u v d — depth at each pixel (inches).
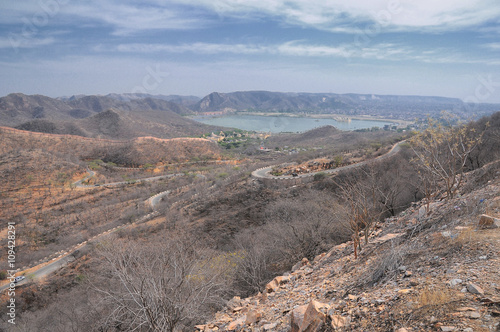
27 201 3041.3
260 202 1624.0
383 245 316.2
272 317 244.5
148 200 2935.5
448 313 136.7
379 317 158.9
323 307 190.9
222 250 912.9
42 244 2111.2
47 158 4320.9
